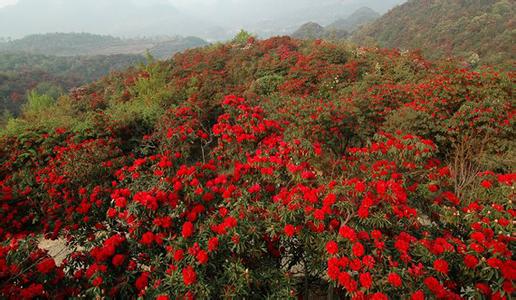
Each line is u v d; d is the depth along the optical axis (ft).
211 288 7.81
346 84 38.88
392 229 9.30
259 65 53.93
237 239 8.44
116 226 11.28
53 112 54.90
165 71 60.80
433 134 22.56
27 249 9.30
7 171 22.82
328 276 7.79
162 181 10.93
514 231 9.13
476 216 9.91
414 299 6.81
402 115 22.98
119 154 25.25
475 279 8.57
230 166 16.56
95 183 19.60
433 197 12.79
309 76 41.93
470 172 16.51
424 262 8.06
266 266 9.40
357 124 25.34
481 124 20.42
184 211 10.01
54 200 17.72
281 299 8.41
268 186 11.92
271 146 13.57
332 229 8.54
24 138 24.32
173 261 8.59
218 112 35.17
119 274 9.26
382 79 39.27
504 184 11.45
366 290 7.15
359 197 9.25
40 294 8.40
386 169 13.11
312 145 13.07
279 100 29.32
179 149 21.54
